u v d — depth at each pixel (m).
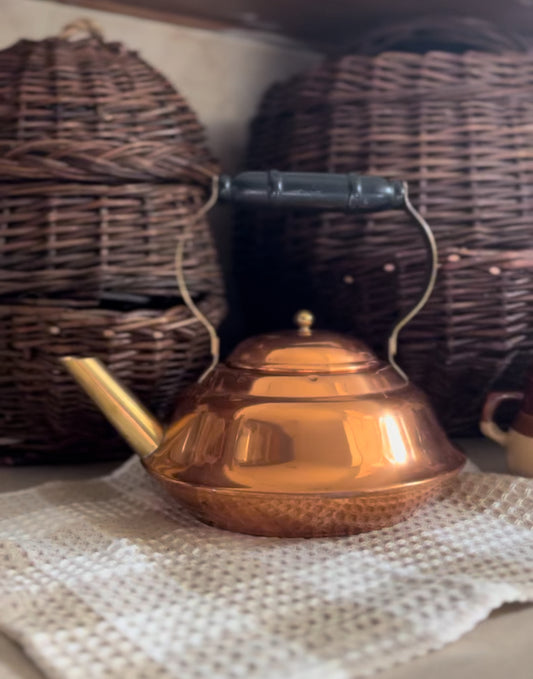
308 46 0.95
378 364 0.54
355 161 0.67
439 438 0.52
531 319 0.66
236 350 0.54
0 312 0.59
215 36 0.89
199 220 0.66
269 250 0.79
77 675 0.32
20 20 0.78
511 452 0.60
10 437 0.66
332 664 0.33
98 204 0.59
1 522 0.51
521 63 0.68
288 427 0.46
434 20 0.72
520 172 0.66
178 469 0.48
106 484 0.61
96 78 0.61
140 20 0.85
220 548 0.46
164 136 0.63
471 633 0.38
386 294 0.67
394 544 0.47
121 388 0.54
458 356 0.66
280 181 0.52
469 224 0.65
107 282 0.59
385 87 0.67
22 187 0.58
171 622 0.37
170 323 0.60
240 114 0.92
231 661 0.33
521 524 0.51
